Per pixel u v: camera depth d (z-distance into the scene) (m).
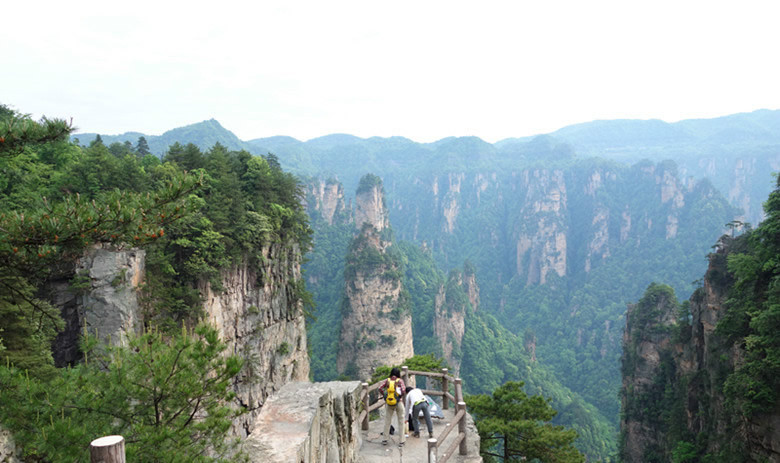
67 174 36.69
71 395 11.80
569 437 30.05
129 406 11.97
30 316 21.02
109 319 31.11
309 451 9.70
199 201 13.27
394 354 130.38
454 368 168.00
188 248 39.50
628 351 89.62
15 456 11.40
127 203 12.46
